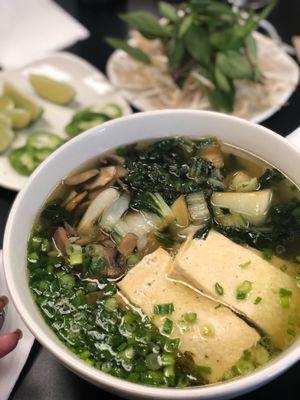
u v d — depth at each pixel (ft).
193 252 0.70
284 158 0.78
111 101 1.28
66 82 1.34
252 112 1.22
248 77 1.19
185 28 1.21
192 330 0.64
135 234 0.77
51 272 0.72
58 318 0.67
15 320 0.78
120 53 1.37
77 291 0.70
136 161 0.86
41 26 1.45
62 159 0.80
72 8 1.53
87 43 1.44
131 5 1.54
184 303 0.67
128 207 0.81
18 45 1.41
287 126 1.20
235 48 1.21
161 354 0.64
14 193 1.09
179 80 1.30
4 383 0.73
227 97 1.22
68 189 0.82
